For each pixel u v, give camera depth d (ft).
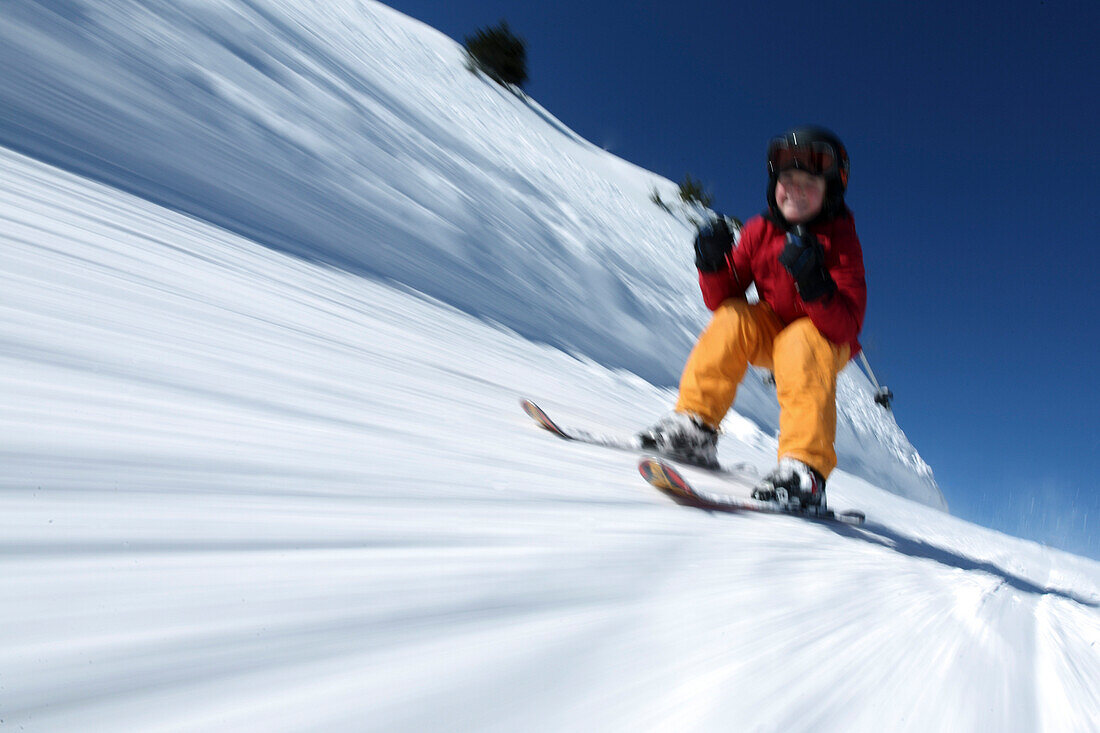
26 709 1.25
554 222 29.60
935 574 4.29
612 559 2.89
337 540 2.34
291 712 1.43
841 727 1.85
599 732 1.61
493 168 30.40
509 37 72.02
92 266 4.96
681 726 1.70
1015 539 16.81
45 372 2.97
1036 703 2.24
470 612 2.08
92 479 2.22
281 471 2.81
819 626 2.58
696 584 2.83
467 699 1.63
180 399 3.26
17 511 1.90
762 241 7.39
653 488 5.06
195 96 12.34
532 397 8.46
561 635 2.06
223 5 19.02
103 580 1.71
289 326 5.92
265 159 12.30
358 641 1.76
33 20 10.22
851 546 4.79
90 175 7.87
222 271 6.81
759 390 27.32
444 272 14.19
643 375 19.16
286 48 20.25
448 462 3.79
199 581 1.84
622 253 35.17
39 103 8.69
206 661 1.52
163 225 7.43
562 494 3.90
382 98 25.43
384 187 16.01
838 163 6.93
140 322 4.23
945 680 2.27
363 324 7.66
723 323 7.36
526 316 15.81
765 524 4.79
